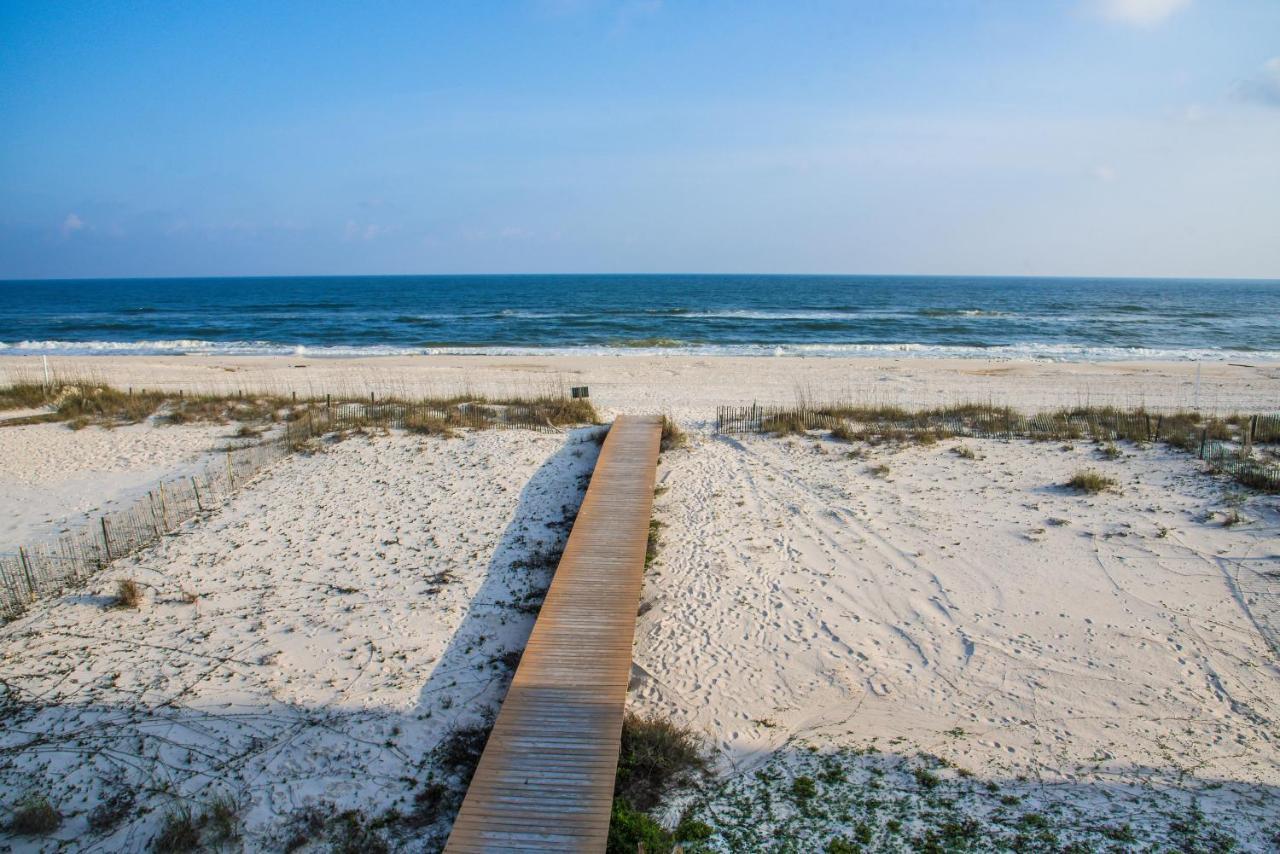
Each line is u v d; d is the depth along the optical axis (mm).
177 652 8891
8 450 16109
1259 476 12789
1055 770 6844
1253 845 5832
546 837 5820
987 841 5977
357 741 7375
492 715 7746
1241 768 6781
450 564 11055
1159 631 9039
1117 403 21250
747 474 14641
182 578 10688
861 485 13969
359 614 9719
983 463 14883
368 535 12070
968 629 9258
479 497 13508
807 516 12648
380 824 6359
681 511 12930
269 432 17406
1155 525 11758
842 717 7715
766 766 6996
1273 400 21797
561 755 6695
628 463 14328
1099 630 9125
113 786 6816
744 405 20938
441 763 7078
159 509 13102
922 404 21047
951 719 7633
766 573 10758
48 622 9531
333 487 14070
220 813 6379
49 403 19734
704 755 7168
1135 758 6969
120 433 17391
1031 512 12523
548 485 14016
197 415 18719
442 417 18203
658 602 10016
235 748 7289
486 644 9008
